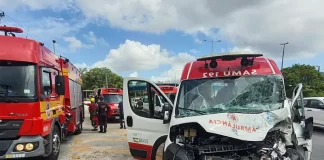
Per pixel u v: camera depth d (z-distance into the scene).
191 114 4.95
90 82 86.06
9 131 6.76
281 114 4.50
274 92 5.09
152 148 6.33
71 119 11.36
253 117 4.45
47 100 7.75
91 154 9.27
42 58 7.71
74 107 12.48
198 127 4.66
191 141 4.61
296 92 5.46
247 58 5.54
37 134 6.95
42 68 7.47
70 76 11.81
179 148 4.45
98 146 10.72
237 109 4.90
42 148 7.01
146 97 6.56
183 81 5.57
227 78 5.38
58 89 8.24
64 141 11.80
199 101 5.20
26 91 6.93
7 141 6.72
